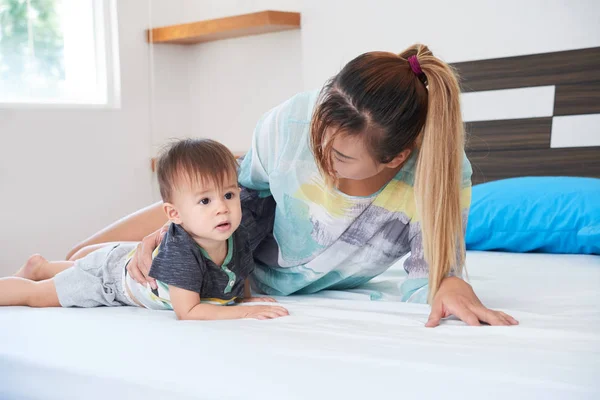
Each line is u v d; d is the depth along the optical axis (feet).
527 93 8.08
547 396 2.49
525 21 7.99
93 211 10.23
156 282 4.20
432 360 2.91
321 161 3.87
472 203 7.17
